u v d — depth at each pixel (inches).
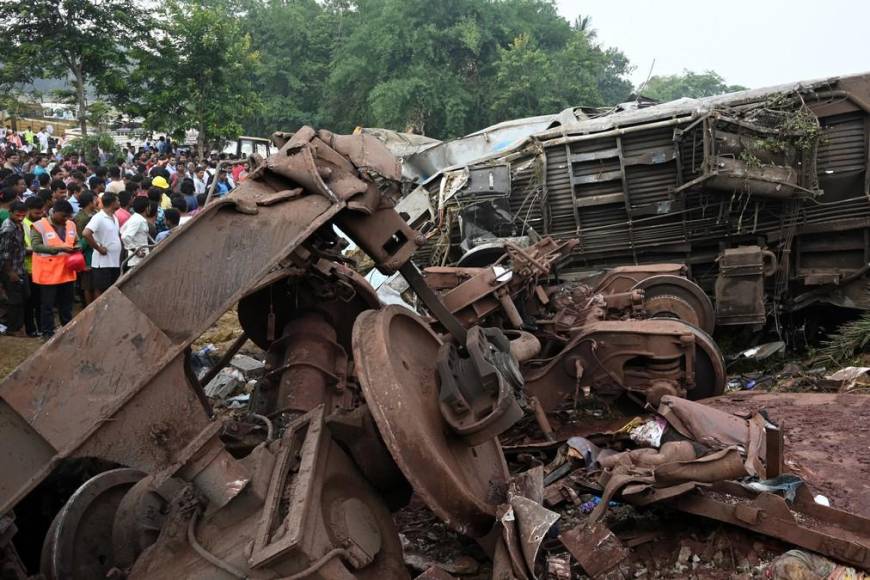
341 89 1418.6
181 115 856.3
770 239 346.6
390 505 152.2
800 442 191.0
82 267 346.3
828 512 139.8
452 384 138.0
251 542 112.0
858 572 125.9
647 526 155.3
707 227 359.9
